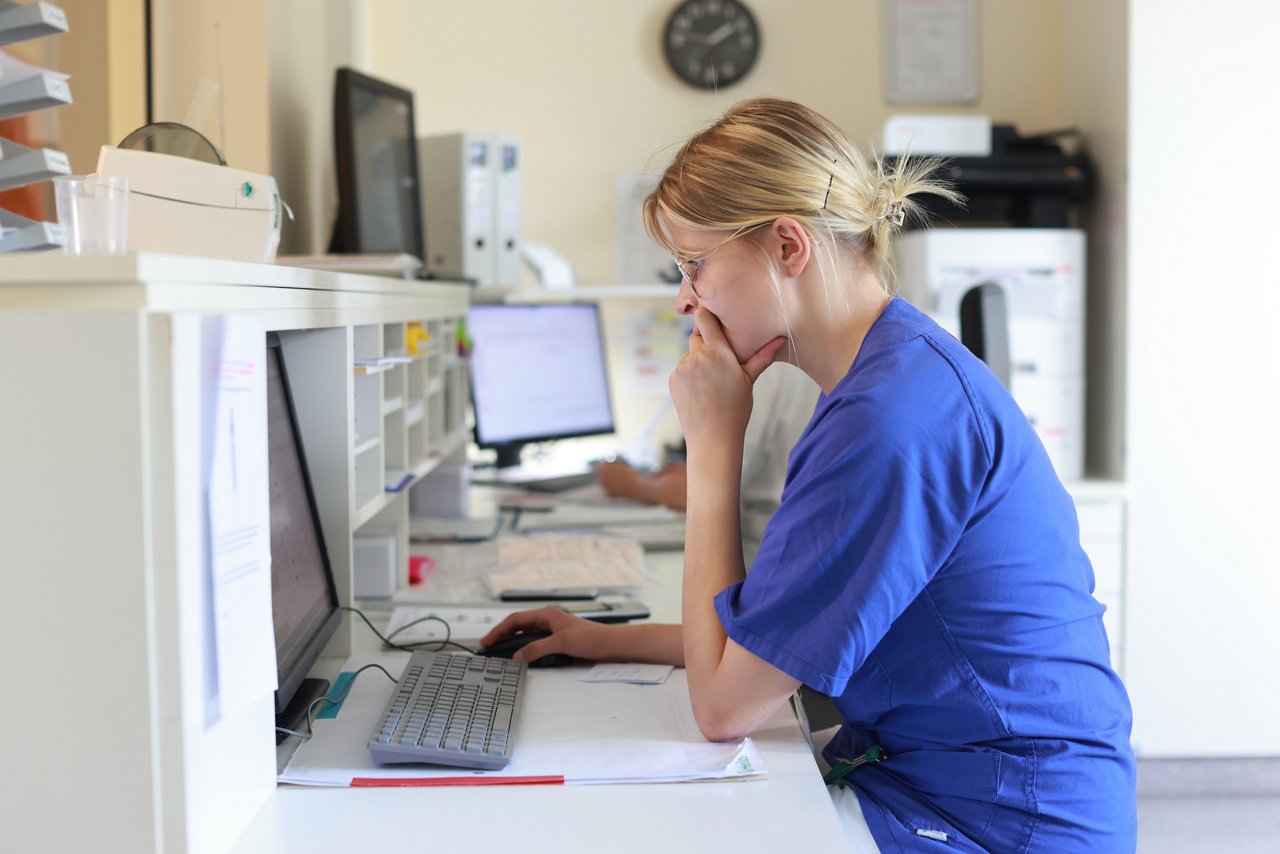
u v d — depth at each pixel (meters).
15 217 1.00
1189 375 3.12
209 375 0.83
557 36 3.59
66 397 0.77
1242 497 3.14
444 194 3.12
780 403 2.23
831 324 1.16
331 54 3.04
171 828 0.80
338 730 1.16
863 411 1.04
